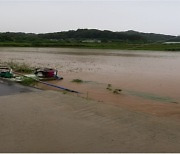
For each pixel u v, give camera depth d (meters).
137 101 15.73
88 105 13.45
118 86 20.11
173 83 21.69
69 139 9.12
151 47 100.56
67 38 164.12
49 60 42.56
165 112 13.46
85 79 23.17
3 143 8.66
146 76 25.56
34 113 11.82
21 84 18.80
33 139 9.03
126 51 79.94
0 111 11.98
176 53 74.06
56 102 13.80
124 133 9.88
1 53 58.25
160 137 9.62
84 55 57.22
